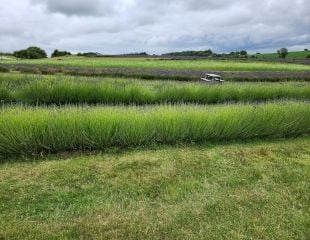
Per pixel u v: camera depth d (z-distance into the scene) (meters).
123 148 6.35
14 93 11.31
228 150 6.35
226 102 12.61
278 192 4.65
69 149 6.17
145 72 26.78
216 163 5.61
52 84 11.84
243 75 28.53
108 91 11.65
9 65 31.77
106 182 4.79
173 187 4.69
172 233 3.62
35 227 3.66
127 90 11.91
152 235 3.57
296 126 7.86
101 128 6.25
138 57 85.25
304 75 29.56
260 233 3.69
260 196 4.48
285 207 4.25
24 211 3.99
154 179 4.91
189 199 4.38
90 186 4.65
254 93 13.42
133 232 3.61
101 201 4.27
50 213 3.96
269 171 5.37
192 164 5.52
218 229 3.73
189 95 12.52
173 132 6.73
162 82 19.70
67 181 4.78
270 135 7.69
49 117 6.22
